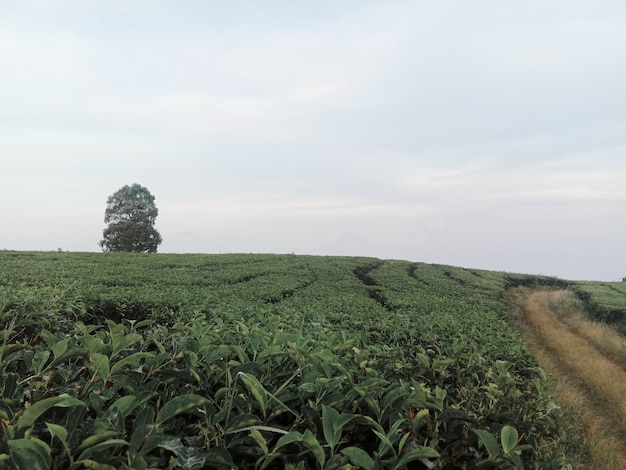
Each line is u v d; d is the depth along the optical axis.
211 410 2.09
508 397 3.16
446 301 14.88
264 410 2.14
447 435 2.26
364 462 1.73
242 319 4.76
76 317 5.72
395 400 2.34
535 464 2.41
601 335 16.48
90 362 2.63
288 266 26.81
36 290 7.10
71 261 21.94
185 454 1.76
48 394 2.39
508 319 15.62
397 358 3.64
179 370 2.56
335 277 23.56
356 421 2.21
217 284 16.61
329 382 2.38
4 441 1.70
